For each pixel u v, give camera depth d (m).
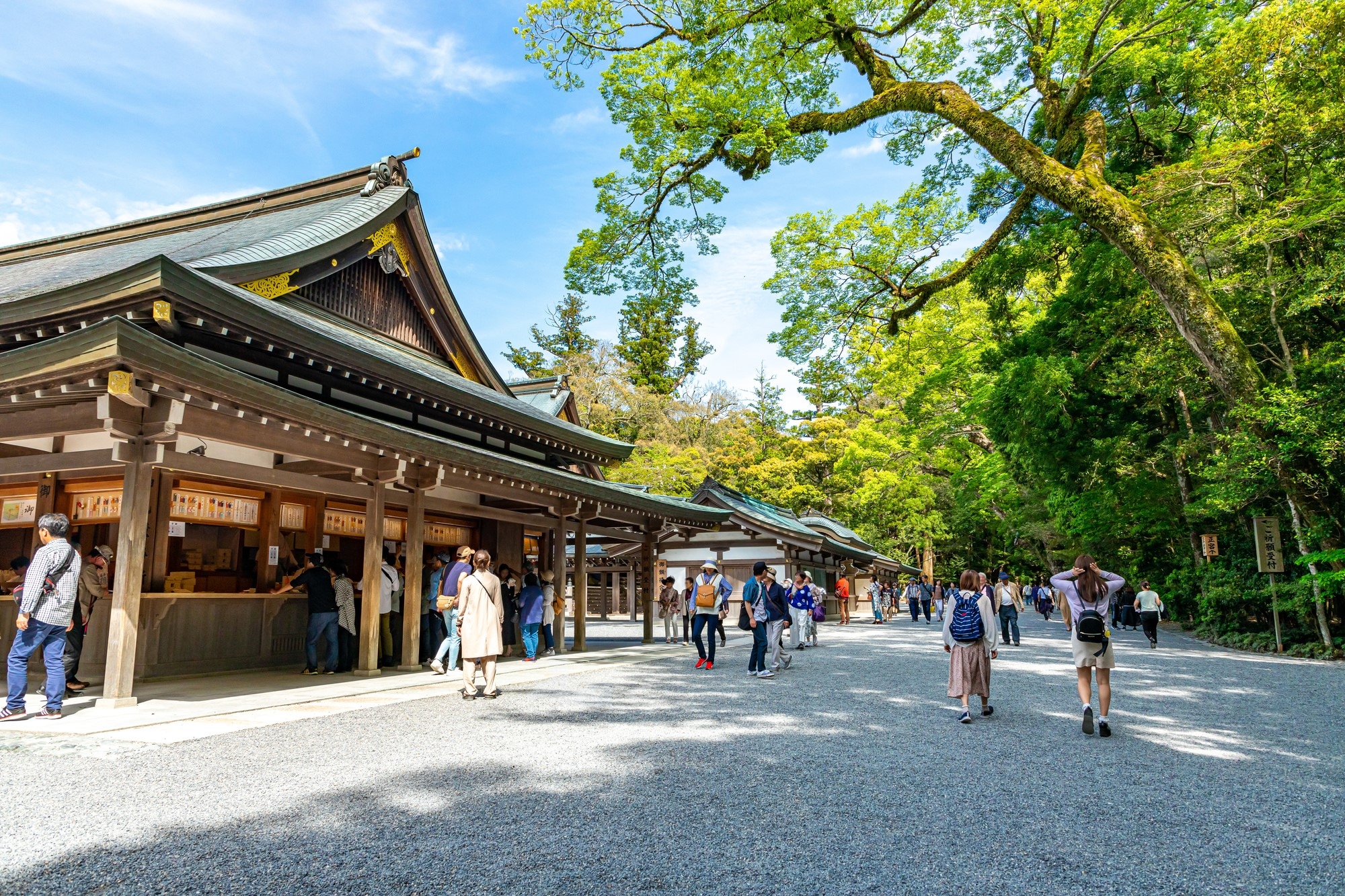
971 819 4.23
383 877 3.28
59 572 6.74
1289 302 13.11
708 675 11.17
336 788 4.66
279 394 7.49
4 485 10.36
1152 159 18.00
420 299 15.66
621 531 18.56
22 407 7.55
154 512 9.46
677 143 14.80
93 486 9.70
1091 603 6.82
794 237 17.94
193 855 3.51
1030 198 17.64
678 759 5.55
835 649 15.99
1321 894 3.25
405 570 11.38
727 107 13.64
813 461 47.00
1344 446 10.98
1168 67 16.52
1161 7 14.51
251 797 4.43
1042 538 33.94
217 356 9.59
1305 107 11.80
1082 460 19.05
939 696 9.02
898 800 4.58
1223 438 13.85
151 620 9.29
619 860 3.54
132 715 6.83
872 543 46.59
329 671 10.52
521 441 16.30
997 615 18.03
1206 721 7.45
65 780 4.74
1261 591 15.53
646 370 50.56
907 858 3.63
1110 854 3.72
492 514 13.12
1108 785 5.00
